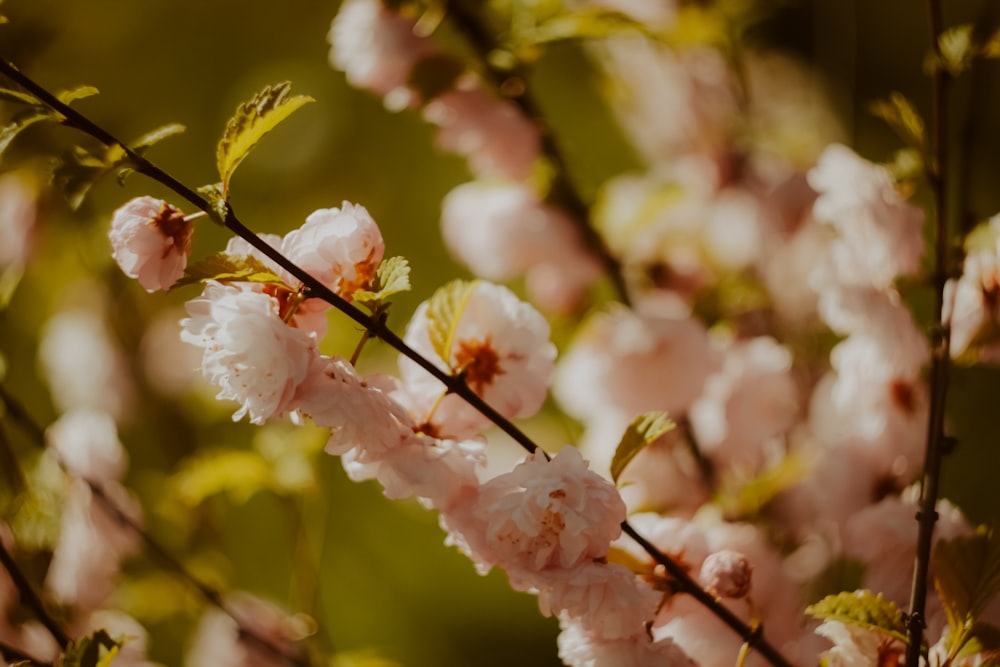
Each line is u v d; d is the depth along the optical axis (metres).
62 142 1.07
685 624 0.86
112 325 1.22
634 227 1.11
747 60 1.25
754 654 0.87
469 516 0.83
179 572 0.98
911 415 0.94
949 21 1.67
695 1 1.06
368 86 1.00
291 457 1.00
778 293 1.06
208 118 1.79
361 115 1.74
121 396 1.22
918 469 0.94
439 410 0.84
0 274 1.10
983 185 1.72
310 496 1.00
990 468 1.38
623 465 0.84
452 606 1.63
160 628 1.17
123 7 1.69
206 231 1.59
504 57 0.99
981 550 0.85
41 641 0.94
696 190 1.13
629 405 1.01
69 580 0.96
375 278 0.82
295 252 0.82
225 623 0.98
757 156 1.15
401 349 0.83
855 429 0.95
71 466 0.97
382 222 1.75
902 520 0.89
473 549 0.83
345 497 1.58
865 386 0.93
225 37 1.82
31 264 1.11
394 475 0.82
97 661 0.84
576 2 1.02
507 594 1.67
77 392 1.22
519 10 1.00
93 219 1.13
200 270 0.81
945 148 0.90
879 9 1.95
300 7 1.86
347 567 1.57
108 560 0.97
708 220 1.13
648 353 1.01
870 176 0.91
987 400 1.47
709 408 1.03
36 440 0.94
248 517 1.41
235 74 1.81
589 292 1.06
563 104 1.65
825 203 0.91
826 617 0.83
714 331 1.06
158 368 1.24
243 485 1.00
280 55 1.85
